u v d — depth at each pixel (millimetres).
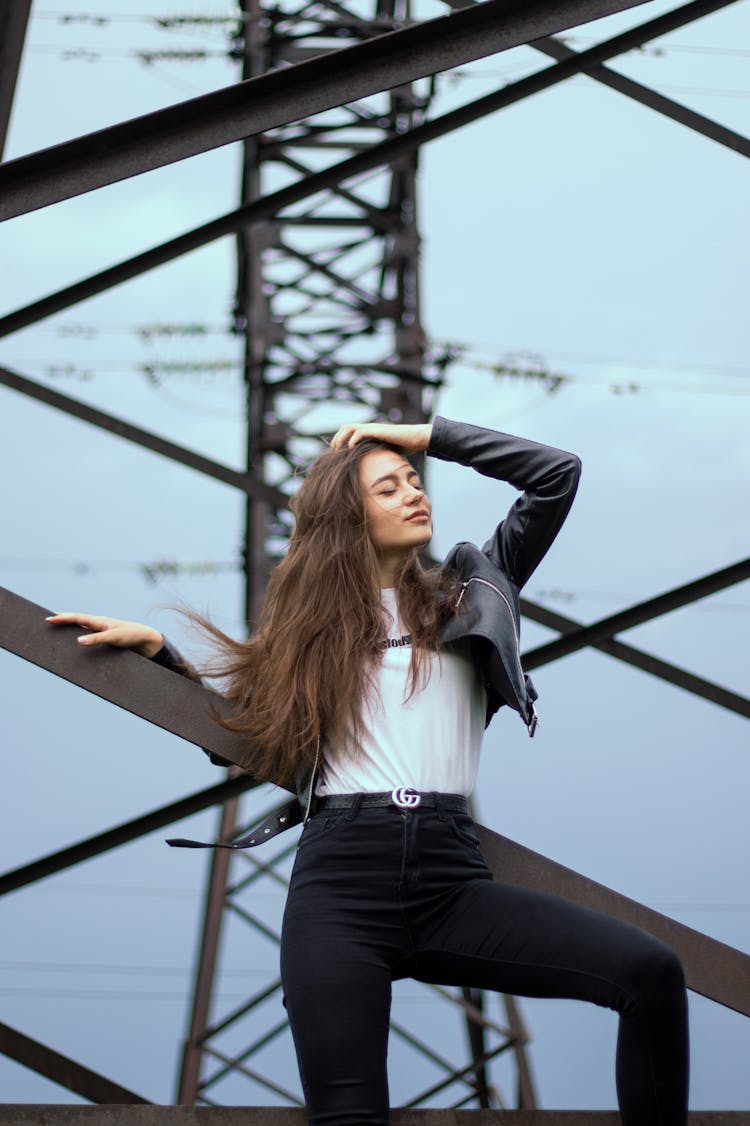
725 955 3607
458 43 3904
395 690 3350
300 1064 3025
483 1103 12508
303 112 3816
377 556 3566
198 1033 11938
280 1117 3105
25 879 5230
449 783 3285
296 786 3443
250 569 12406
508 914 3082
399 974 3234
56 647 3607
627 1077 2984
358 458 3629
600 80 6277
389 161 5574
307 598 3479
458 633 3377
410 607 3439
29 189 3713
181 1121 3082
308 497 3627
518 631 3463
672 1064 2945
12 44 4797
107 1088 6094
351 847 3184
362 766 3279
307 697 3342
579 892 3621
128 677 3604
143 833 5164
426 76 3875
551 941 3023
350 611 3422
